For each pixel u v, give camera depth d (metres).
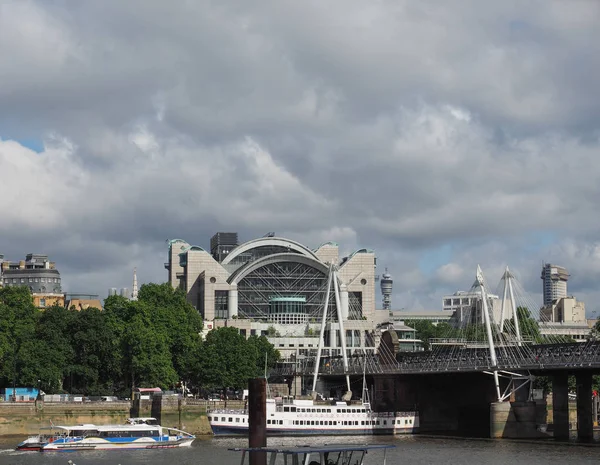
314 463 107.50
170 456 160.38
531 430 195.00
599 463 148.00
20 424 194.12
